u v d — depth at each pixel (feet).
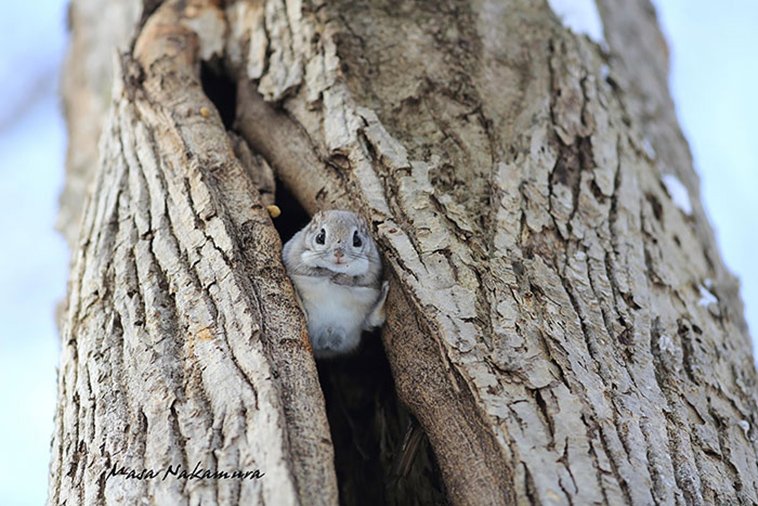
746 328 17.62
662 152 19.53
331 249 14.46
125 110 17.40
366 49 17.57
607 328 13.78
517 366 12.50
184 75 17.69
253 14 19.04
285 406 11.97
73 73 25.20
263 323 13.01
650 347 13.94
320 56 17.29
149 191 15.52
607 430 12.05
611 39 21.34
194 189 14.90
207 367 12.52
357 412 16.42
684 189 18.66
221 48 18.72
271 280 13.87
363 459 15.89
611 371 13.05
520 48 18.24
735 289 18.40
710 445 12.99
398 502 14.62
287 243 15.57
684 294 15.80
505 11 18.85
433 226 14.30
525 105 17.12
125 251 14.78
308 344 13.10
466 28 18.24
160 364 12.85
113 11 24.45
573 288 14.16
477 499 11.78
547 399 12.18
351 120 15.92
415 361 13.47
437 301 13.28
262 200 15.65
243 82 18.19
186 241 14.26
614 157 16.98
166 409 12.27
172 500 11.23
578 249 14.87
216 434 11.72
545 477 11.34
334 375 16.63
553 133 16.71
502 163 15.75
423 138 16.24
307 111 16.71
